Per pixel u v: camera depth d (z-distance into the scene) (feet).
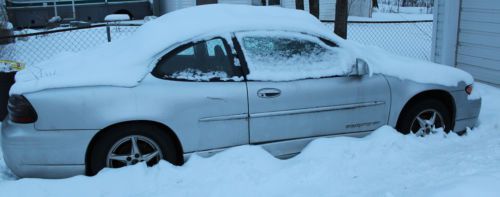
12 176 15.08
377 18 68.18
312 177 13.15
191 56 14.19
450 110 17.03
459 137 16.63
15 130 13.23
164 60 13.94
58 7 58.03
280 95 14.48
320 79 14.93
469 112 17.21
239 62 14.40
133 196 12.53
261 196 12.31
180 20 15.39
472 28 26.35
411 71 16.17
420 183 12.30
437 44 28.43
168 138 13.99
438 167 13.51
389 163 14.07
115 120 13.23
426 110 16.42
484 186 11.01
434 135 16.33
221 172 13.48
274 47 14.84
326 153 14.39
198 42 14.26
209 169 13.57
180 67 14.05
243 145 14.44
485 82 25.93
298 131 14.89
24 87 13.34
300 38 15.08
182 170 13.51
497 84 25.16
